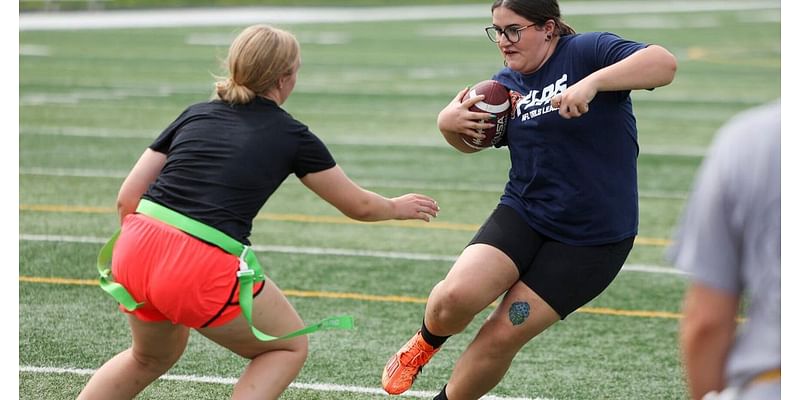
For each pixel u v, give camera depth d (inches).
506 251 603.8
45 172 1553.9
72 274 1047.6
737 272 349.7
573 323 932.0
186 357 813.9
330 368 797.9
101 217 1293.1
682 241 357.7
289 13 4845.0
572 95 564.1
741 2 5846.5
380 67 2962.6
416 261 1131.9
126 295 543.2
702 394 360.5
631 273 1099.3
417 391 757.3
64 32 3740.2
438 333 626.8
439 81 2689.5
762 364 346.9
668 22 4446.4
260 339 531.8
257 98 565.9
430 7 5378.9
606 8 5255.9
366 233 1255.5
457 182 1550.2
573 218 604.4
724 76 2824.8
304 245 1193.4
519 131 623.2
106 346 834.8
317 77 2748.5
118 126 1966.0
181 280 524.4
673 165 1699.1
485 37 3789.4
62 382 748.6
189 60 3046.3
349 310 955.3
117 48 3312.0
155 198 545.6
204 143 551.2
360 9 5182.1
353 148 1804.9
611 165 607.5
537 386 769.6
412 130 2001.7
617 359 834.2
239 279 531.8
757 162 339.0
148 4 4972.9
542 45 618.5
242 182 543.2
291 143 558.9
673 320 943.7
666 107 2325.3
